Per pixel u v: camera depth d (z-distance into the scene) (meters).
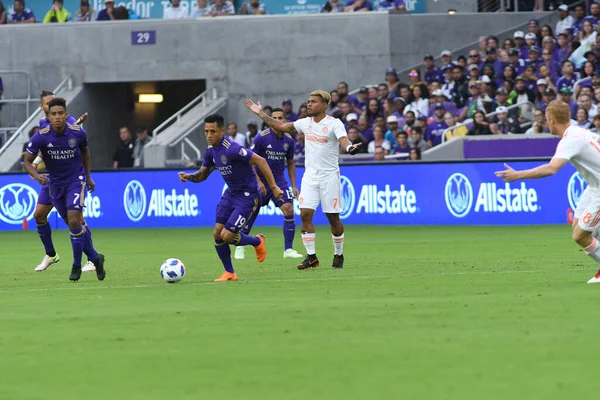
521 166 79.44
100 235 80.00
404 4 110.62
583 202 36.81
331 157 46.16
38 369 21.81
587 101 84.19
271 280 40.94
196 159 105.12
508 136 83.50
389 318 28.25
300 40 109.00
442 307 30.38
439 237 68.00
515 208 79.38
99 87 113.88
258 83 109.75
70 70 111.81
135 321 28.73
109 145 115.62
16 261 56.34
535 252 53.34
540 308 29.59
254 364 21.84
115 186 90.62
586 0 101.62
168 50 110.56
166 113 118.50
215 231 41.03
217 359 22.52
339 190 46.34
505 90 91.56
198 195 88.88
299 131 46.75
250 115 109.75
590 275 39.66
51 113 42.34
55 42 111.62
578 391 18.73
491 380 19.84
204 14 112.38
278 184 54.34
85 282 42.53
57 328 27.72
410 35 108.12
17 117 111.69
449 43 108.38
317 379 20.20
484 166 80.38
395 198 83.75
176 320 28.73
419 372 20.72
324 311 30.03
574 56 93.50
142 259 55.31
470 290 35.12
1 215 91.50
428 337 24.86
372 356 22.52
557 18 106.75
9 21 115.00
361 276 41.94
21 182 91.19
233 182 40.88
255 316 29.22
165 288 38.53
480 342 24.00
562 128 35.22
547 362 21.50
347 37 108.44
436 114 90.56
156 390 19.48
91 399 18.81
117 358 22.88
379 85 97.00
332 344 24.11
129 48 110.94
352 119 93.56
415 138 89.06
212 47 110.19
